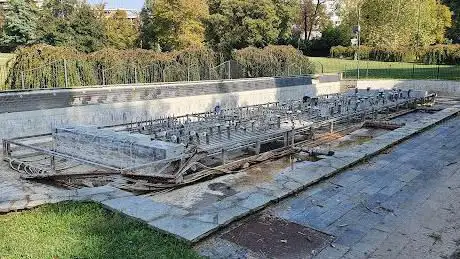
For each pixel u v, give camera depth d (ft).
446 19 140.46
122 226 14.32
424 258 12.76
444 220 15.71
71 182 21.50
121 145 23.39
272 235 14.30
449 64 101.60
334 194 18.65
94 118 36.86
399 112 45.96
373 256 12.87
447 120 39.75
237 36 114.21
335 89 68.95
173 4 104.01
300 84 61.36
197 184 21.85
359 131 37.17
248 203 16.72
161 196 19.92
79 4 122.42
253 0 114.62
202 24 114.52
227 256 12.76
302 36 175.42
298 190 18.74
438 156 25.76
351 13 128.77
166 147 21.62
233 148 25.58
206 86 47.50
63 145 27.12
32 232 13.96
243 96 51.88
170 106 43.32
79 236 13.57
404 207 17.06
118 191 18.26
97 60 49.78
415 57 106.83
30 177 22.04
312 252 13.07
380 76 82.58
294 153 28.53
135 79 51.72
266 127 30.25
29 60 43.83
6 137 30.94
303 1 164.45
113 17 125.80
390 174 21.84
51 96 33.83
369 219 15.79
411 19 116.57
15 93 31.71
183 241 13.23
